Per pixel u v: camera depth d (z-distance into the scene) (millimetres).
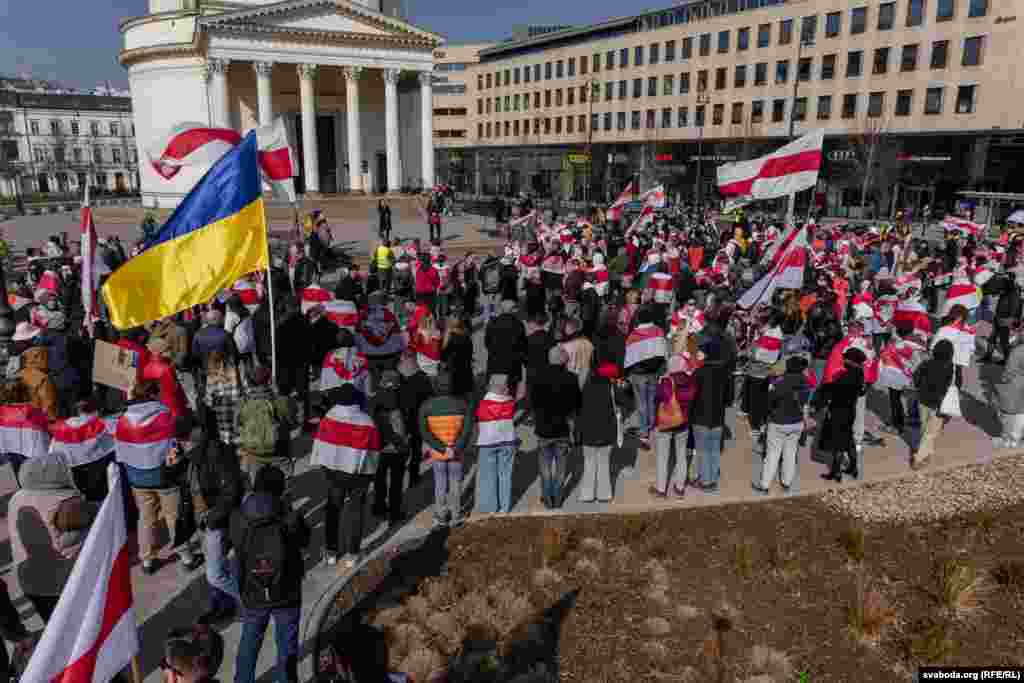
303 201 47594
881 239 24000
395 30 50938
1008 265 18906
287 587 5160
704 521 8539
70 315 16078
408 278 19016
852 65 55656
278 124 11016
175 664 3932
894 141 53719
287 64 50531
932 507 9023
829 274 16609
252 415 6961
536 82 85625
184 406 8617
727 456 10477
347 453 6949
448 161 107500
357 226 41562
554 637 6520
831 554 8016
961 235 29391
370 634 3928
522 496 9086
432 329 11883
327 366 9781
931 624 6934
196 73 54625
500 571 7465
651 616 6859
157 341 8953
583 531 8242
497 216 39375
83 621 3572
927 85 51812
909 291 16078
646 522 8438
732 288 16672
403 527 8227
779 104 60531
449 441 7875
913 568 7836
